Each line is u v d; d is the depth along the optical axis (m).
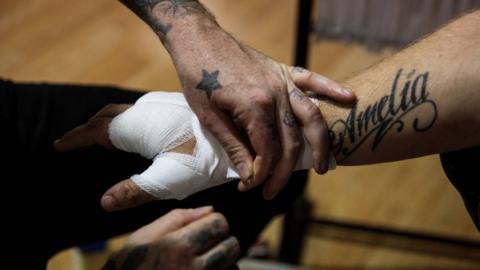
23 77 1.92
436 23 1.22
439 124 0.74
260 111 0.74
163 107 0.80
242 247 0.99
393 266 1.47
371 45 1.30
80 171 0.91
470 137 0.74
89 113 0.95
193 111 0.79
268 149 0.74
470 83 0.72
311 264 1.48
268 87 0.76
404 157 0.79
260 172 0.74
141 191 0.76
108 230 0.93
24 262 0.85
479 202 0.73
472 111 0.72
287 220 1.45
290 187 0.95
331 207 1.58
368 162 0.80
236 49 0.80
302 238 1.49
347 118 0.78
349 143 0.78
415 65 0.76
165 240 0.68
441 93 0.73
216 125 0.76
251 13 2.19
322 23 1.29
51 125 0.94
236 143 0.75
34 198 0.89
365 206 1.58
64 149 0.89
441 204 1.58
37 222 0.89
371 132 0.77
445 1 1.19
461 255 1.49
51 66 1.97
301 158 0.78
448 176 0.77
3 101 0.94
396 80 0.77
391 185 1.63
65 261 1.35
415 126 0.75
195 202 0.91
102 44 2.06
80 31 2.11
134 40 2.08
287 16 2.18
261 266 1.40
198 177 0.76
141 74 1.94
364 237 1.54
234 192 0.91
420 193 1.61
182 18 0.84
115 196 0.77
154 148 0.79
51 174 0.90
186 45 0.81
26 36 2.09
